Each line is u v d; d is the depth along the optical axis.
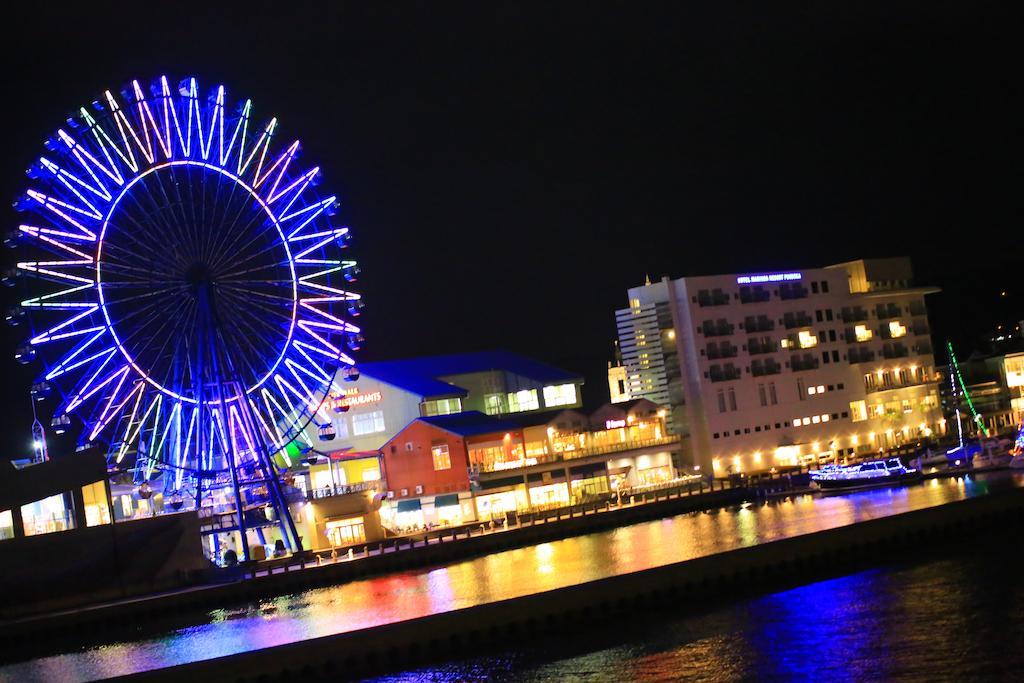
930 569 77.62
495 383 142.25
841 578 78.00
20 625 86.31
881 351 157.88
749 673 61.44
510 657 67.06
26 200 93.94
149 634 86.06
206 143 102.31
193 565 99.56
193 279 100.00
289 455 122.94
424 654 67.38
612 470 134.38
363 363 140.38
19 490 93.62
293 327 105.06
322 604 89.62
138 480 109.56
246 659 64.38
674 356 145.50
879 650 62.62
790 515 107.06
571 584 78.75
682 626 70.00
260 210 104.38
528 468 126.44
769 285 150.88
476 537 106.81
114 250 96.94
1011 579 72.69
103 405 98.19
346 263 110.12
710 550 91.44
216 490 108.50
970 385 166.50
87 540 95.00
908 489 116.69
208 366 100.44
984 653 60.34
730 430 143.88
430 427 124.75
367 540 116.00
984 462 125.88
